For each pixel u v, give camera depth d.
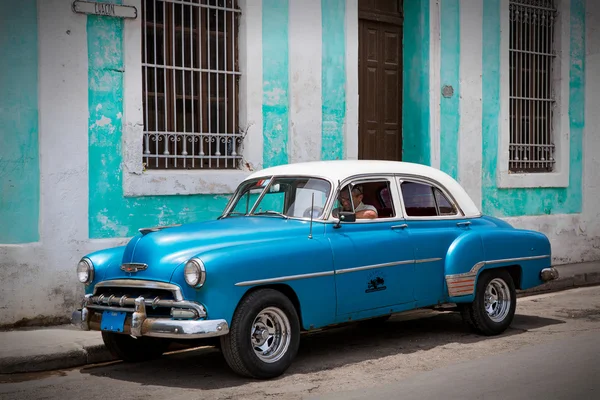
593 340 7.55
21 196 8.22
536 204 13.10
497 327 7.95
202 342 6.93
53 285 8.36
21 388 6.20
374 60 11.81
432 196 7.88
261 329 6.32
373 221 7.23
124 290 6.41
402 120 12.17
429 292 7.54
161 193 9.10
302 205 7.09
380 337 8.07
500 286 8.09
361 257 6.96
